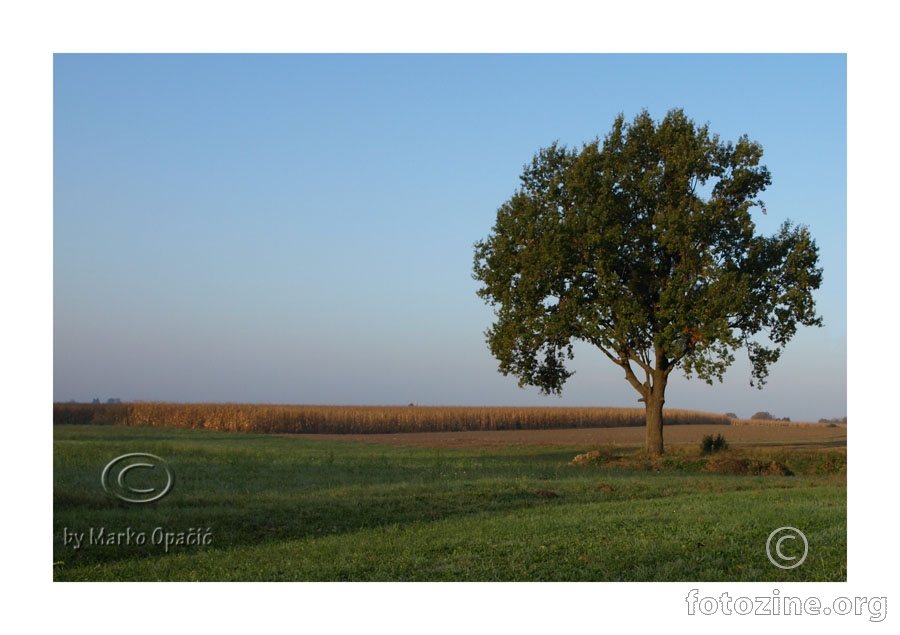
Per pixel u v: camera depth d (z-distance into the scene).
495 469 29.83
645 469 33.16
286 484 22.48
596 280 36.50
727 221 36.16
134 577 12.55
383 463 30.94
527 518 17.16
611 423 97.81
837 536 14.65
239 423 70.62
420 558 13.44
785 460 34.16
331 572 12.67
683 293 34.84
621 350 37.94
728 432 81.81
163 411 69.62
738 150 36.41
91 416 68.44
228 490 20.58
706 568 12.77
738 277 35.88
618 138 37.22
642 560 13.20
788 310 35.84
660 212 36.06
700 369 33.97
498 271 38.09
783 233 37.56
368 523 16.77
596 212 35.31
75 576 12.59
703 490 23.34
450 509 18.55
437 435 73.31
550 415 92.69
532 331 36.97
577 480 25.30
